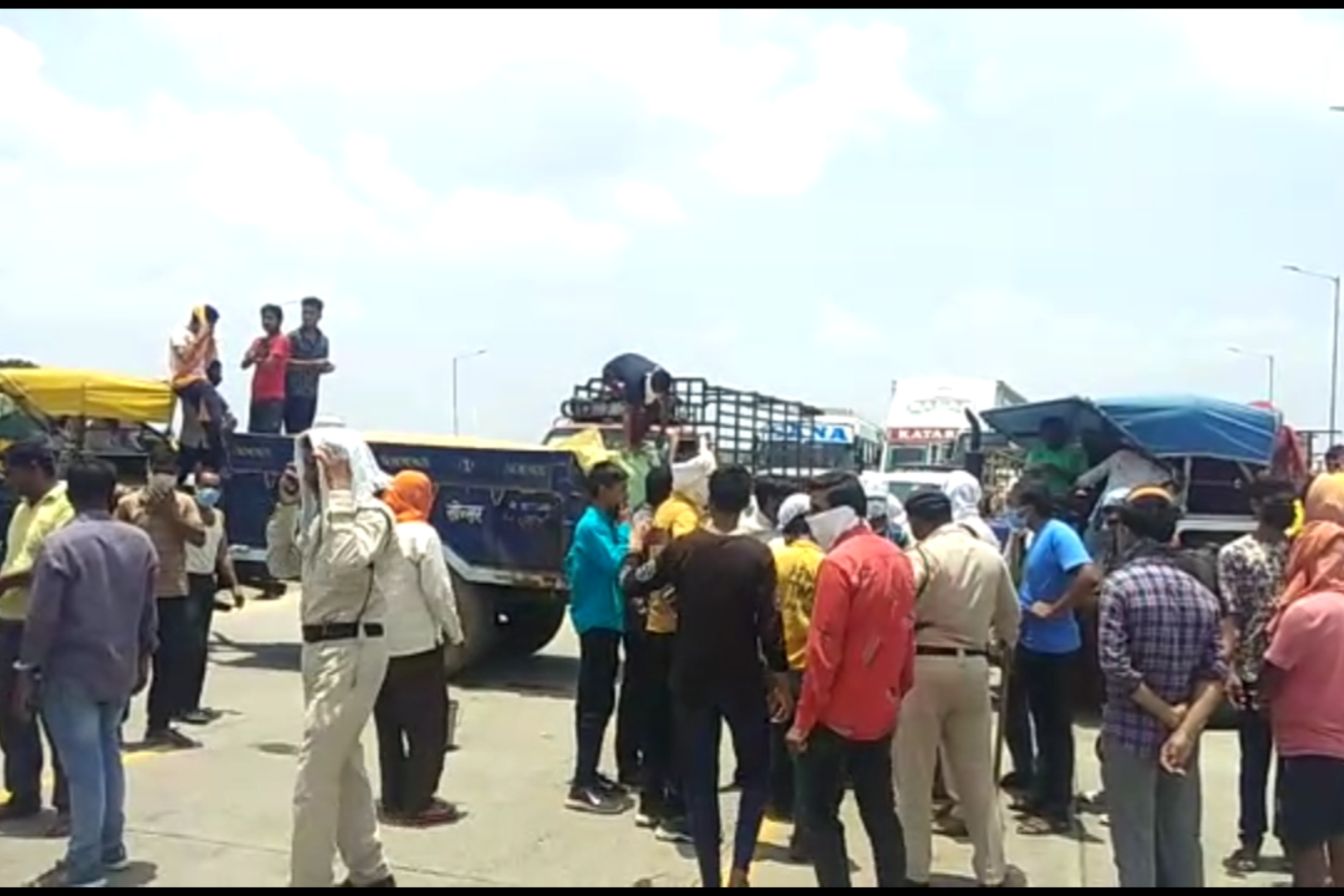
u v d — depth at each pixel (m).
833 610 5.95
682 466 8.09
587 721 8.12
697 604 6.40
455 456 11.72
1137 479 11.96
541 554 11.55
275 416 15.38
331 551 6.16
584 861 7.05
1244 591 7.07
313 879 6.18
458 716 10.51
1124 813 5.62
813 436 20.41
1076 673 9.64
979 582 6.71
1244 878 7.16
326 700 6.14
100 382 13.58
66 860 6.41
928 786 6.72
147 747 9.10
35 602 6.21
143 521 9.04
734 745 6.42
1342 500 6.01
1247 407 12.04
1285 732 5.75
